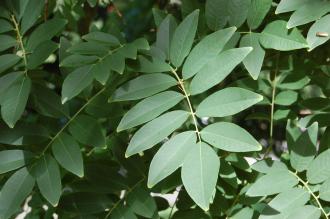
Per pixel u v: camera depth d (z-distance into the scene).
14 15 0.62
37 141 0.57
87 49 0.55
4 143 0.57
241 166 0.60
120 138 0.61
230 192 0.60
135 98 0.53
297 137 0.57
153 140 0.49
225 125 0.49
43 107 0.59
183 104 0.59
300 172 0.54
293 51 0.67
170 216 0.62
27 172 0.54
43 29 0.58
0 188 0.58
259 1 0.58
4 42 0.59
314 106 0.65
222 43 0.52
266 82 0.67
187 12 0.65
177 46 0.56
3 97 0.53
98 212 0.59
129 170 0.60
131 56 0.53
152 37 0.77
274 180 0.52
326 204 0.53
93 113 0.60
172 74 0.56
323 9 0.52
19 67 0.59
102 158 0.64
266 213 0.50
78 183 0.60
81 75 0.53
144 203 0.58
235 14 0.58
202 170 0.46
